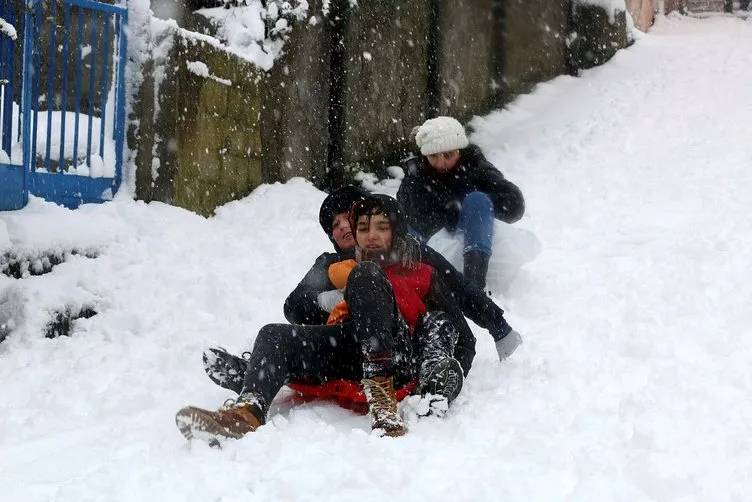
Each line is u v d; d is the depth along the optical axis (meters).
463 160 5.77
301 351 3.30
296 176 8.63
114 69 6.43
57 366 4.23
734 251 5.77
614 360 3.94
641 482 2.52
